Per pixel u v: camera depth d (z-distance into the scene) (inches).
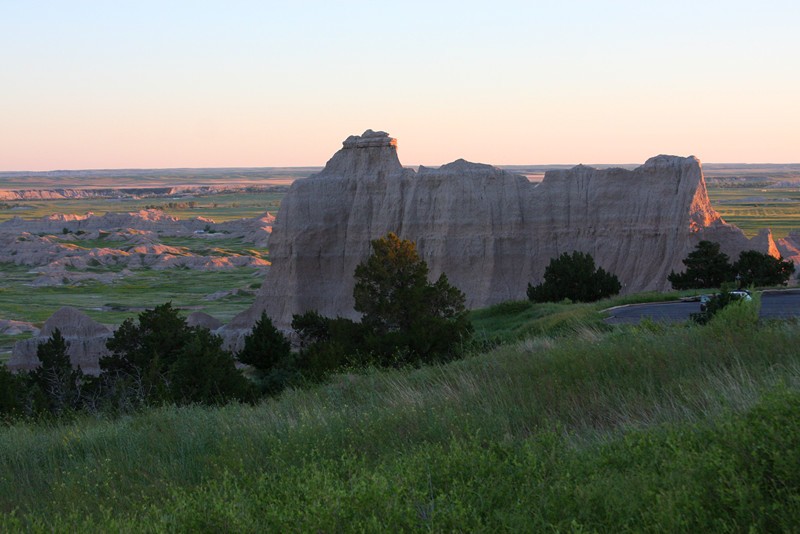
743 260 2417.6
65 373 1614.2
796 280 2706.7
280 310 3385.8
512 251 3201.3
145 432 542.0
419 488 297.9
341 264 3427.7
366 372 833.5
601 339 656.4
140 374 1423.5
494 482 290.2
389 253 1581.0
